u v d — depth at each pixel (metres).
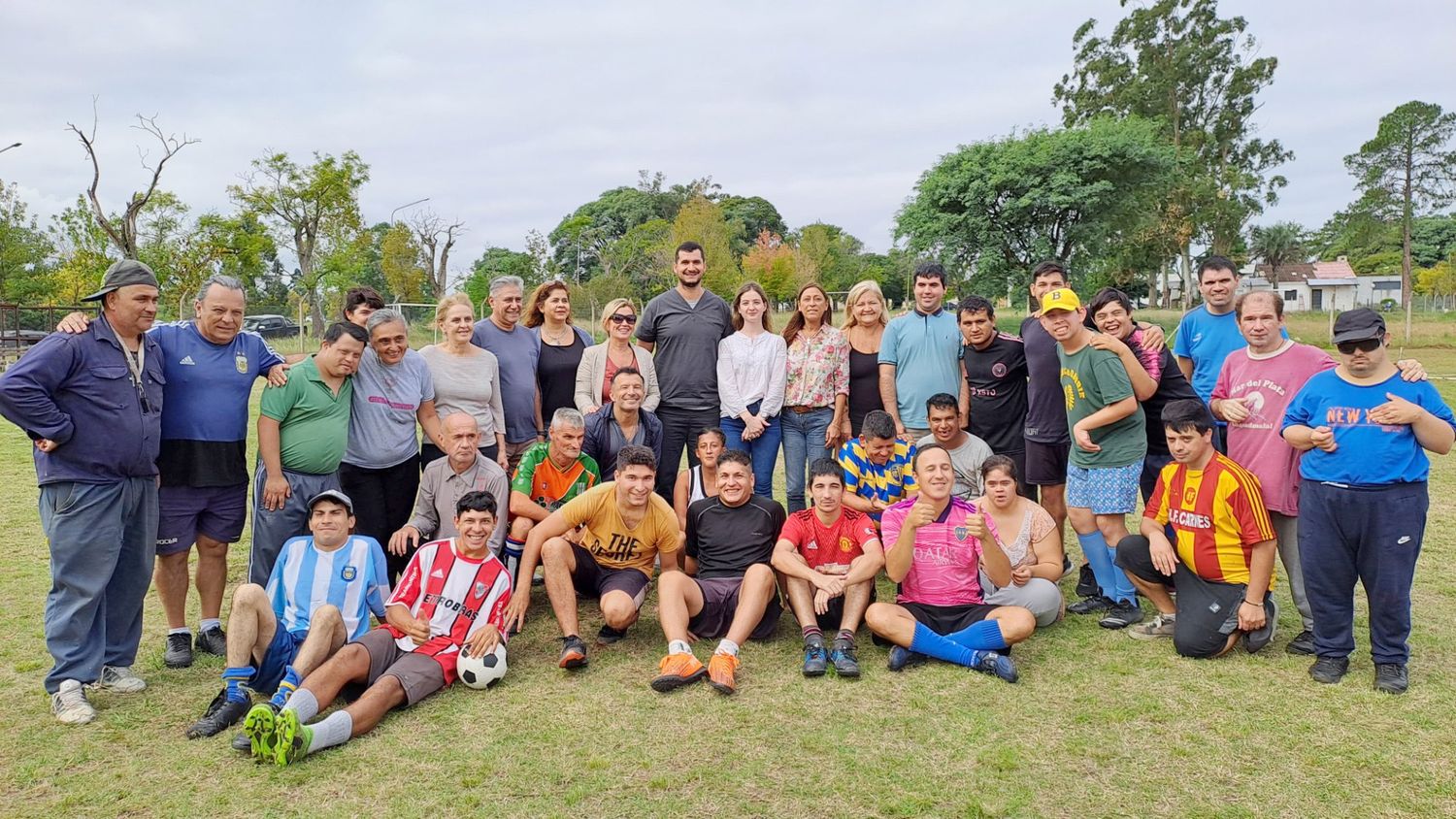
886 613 4.40
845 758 3.41
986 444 5.68
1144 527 4.68
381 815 3.02
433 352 5.62
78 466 3.82
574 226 52.78
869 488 5.61
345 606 4.13
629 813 3.03
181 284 31.36
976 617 4.50
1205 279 5.44
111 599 4.10
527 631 5.02
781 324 27.45
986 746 3.50
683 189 77.12
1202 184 46.59
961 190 40.03
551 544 4.60
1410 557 3.95
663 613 4.39
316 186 39.00
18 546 6.50
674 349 6.23
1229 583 4.41
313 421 4.68
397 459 5.20
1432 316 39.47
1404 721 3.67
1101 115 47.16
